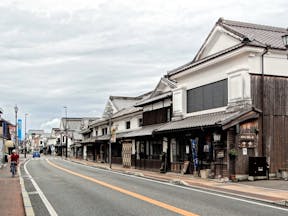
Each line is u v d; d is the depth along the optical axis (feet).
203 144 82.69
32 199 48.16
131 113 141.28
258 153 73.67
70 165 152.35
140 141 122.11
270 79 75.82
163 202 44.47
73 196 50.85
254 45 73.15
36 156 305.73
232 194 53.06
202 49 89.97
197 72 91.20
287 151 76.28
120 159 150.51
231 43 80.53
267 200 45.75
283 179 73.36
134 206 41.34
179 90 97.76
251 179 71.51
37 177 86.79
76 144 271.90
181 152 93.50
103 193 53.88
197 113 90.74
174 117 98.68
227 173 72.02
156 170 105.81
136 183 70.69
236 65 77.71
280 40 80.74
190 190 58.54
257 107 74.23
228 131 71.87
